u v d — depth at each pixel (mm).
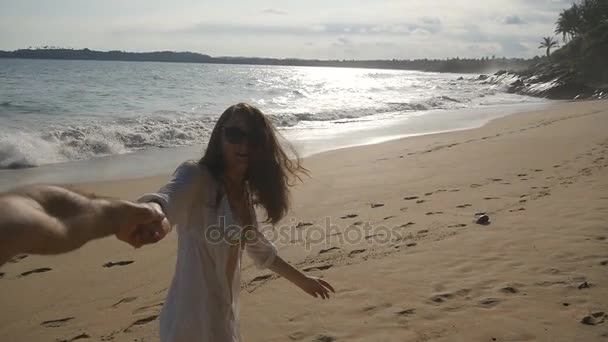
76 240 891
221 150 2088
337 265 5027
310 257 5273
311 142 14547
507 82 60219
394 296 4258
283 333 3752
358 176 9422
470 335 3568
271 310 4117
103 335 3885
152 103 24484
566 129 15328
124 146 13438
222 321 2074
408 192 8016
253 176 2145
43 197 898
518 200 7043
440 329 3678
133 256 5582
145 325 4031
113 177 9758
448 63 198000
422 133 16672
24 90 28234
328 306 4141
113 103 23594
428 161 10797
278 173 2191
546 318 3734
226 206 2055
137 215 1225
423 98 34531
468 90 52844
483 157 10945
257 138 2090
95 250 5766
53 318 4188
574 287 4191
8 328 4016
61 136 12891
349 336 3658
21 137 12109
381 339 3590
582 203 6586
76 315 4230
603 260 4684
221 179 2070
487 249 5211
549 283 4301
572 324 3633
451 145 13117
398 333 3660
